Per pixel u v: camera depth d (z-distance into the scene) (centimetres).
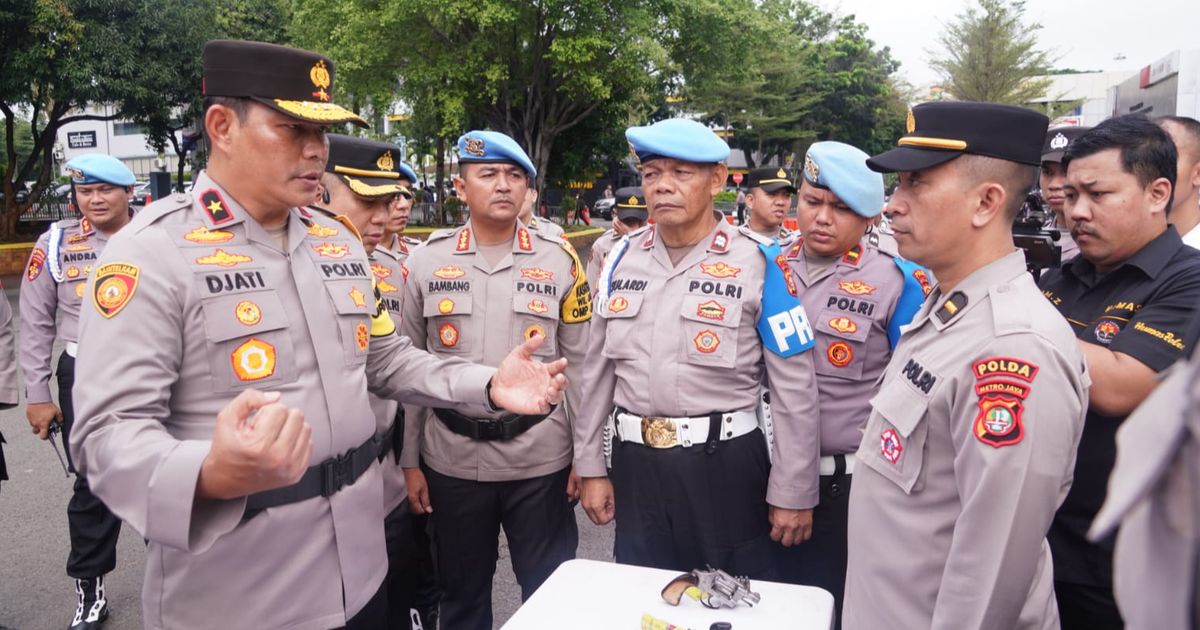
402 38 1642
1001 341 138
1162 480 55
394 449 273
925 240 156
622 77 1695
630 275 256
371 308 200
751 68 1931
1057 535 190
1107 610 183
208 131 174
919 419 148
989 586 132
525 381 196
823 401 262
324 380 180
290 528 173
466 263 295
